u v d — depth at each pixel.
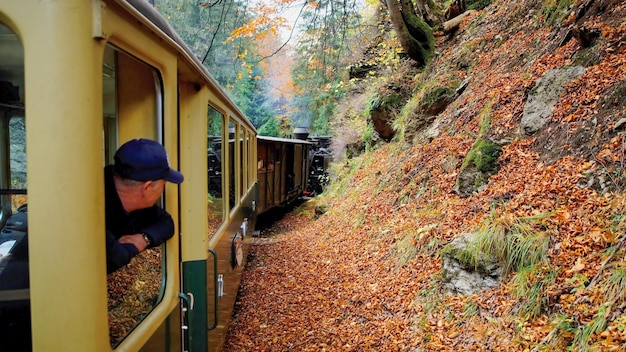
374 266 7.03
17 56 1.63
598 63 6.15
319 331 5.42
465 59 10.99
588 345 3.28
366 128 15.59
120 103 2.21
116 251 1.81
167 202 2.41
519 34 9.40
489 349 3.96
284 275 8.09
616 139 4.95
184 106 3.28
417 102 11.05
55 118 1.42
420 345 4.50
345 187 14.12
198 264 3.20
